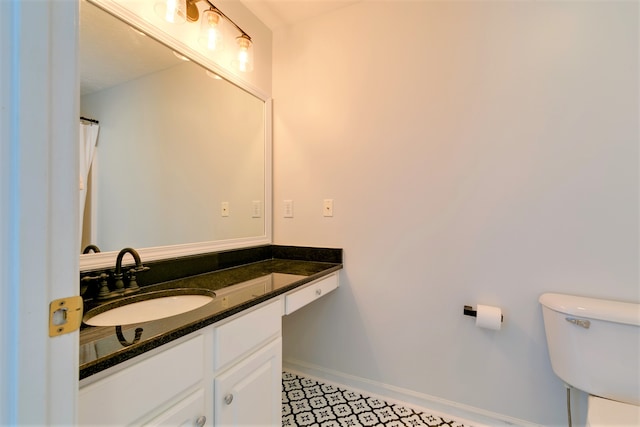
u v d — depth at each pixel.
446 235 1.52
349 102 1.74
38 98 0.41
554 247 1.32
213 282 1.30
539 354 1.35
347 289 1.76
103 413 0.62
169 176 1.35
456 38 1.49
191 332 0.81
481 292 1.45
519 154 1.37
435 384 1.56
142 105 1.24
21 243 0.39
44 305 0.42
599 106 1.24
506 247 1.40
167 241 1.34
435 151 1.54
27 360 0.40
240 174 1.74
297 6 1.73
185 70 1.41
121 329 0.76
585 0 1.26
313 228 1.84
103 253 1.11
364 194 1.70
